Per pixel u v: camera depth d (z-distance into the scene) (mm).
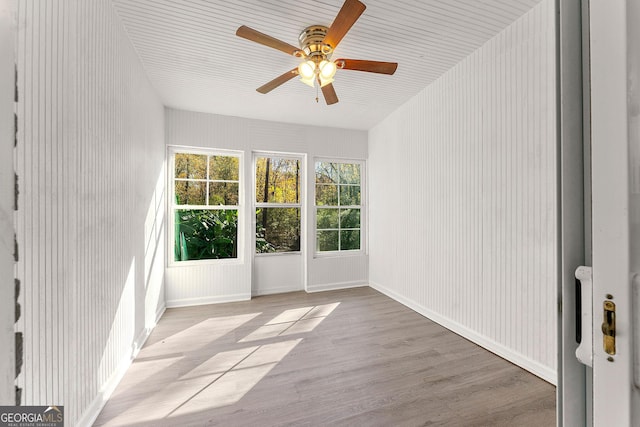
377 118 4207
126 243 2248
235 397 1905
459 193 2820
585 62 462
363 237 4789
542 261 2068
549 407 1797
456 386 2008
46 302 1266
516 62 2225
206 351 2521
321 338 2771
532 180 2129
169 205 3793
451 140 2918
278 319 3262
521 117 2201
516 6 2057
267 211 4379
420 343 2656
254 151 4242
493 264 2459
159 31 2219
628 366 385
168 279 3713
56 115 1333
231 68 2760
